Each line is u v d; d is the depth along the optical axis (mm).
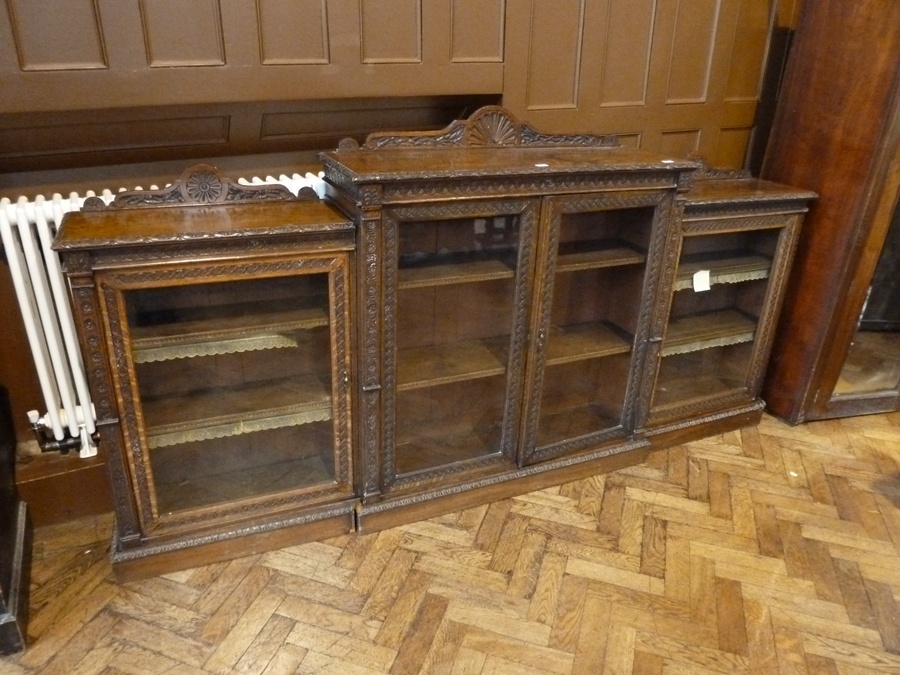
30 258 1686
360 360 1805
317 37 1881
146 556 1782
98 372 1564
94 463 2010
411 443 2148
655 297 2148
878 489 2299
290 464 2041
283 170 2164
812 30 2361
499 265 1940
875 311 2615
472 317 2072
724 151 2816
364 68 1970
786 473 2373
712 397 2529
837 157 2336
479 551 1959
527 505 2164
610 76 2400
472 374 1994
